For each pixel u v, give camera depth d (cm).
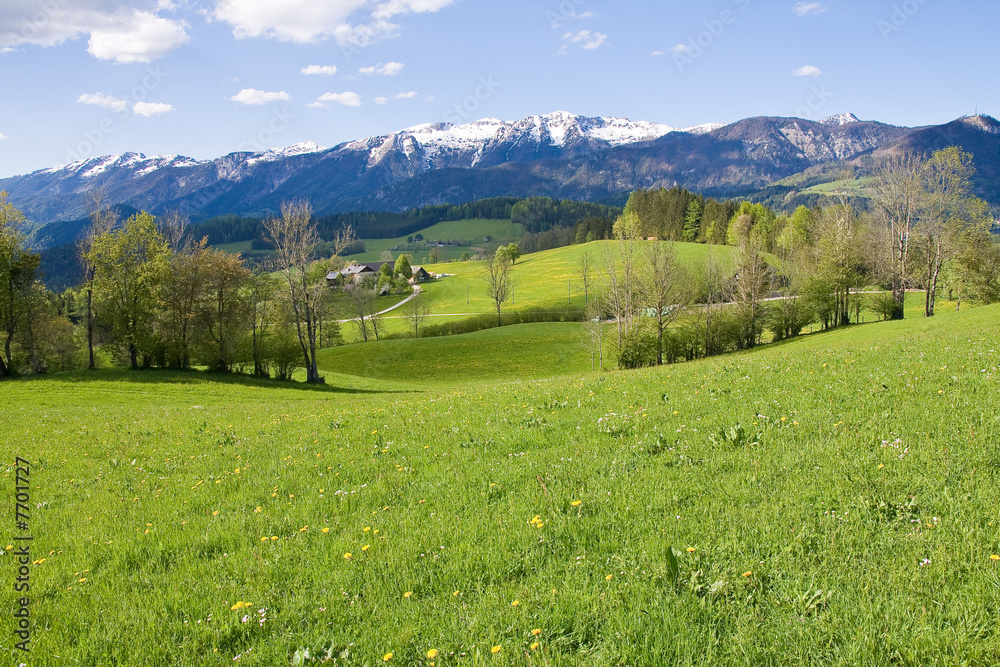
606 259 6925
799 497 700
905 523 612
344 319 11956
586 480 853
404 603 575
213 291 5644
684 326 6731
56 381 4622
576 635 496
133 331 5425
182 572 701
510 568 623
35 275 5359
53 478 1248
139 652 532
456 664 477
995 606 465
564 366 7894
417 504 841
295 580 645
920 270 7431
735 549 597
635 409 1244
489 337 9225
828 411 1018
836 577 531
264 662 511
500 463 978
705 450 910
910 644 436
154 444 1552
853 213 9000
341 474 1030
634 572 577
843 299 7306
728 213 16162
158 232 5522
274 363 5878
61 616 612
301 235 5478
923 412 936
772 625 479
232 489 1025
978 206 6431
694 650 457
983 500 627
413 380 7450
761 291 7162
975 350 1484
